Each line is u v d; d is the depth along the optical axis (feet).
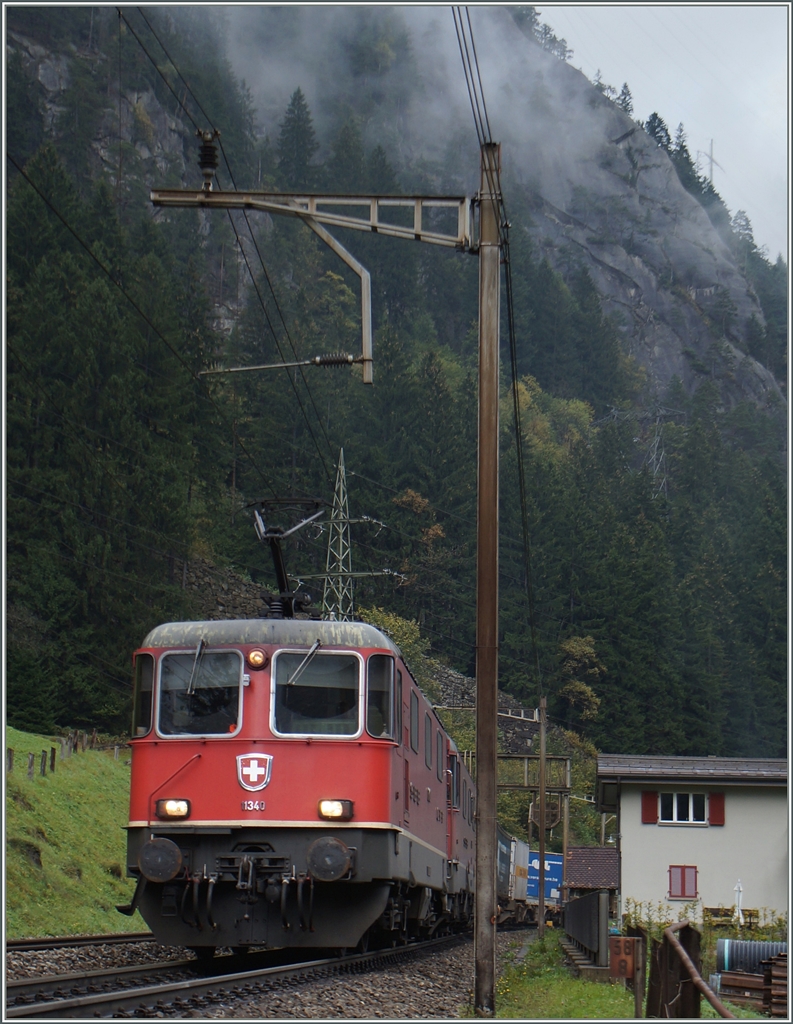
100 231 267.39
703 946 52.03
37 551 180.86
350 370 353.92
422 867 49.19
